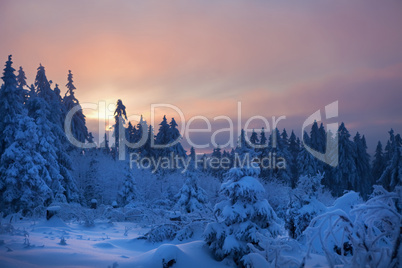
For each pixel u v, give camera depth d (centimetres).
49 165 2709
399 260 439
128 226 1719
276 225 963
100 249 991
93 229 1562
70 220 1873
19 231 1107
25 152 2331
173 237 1227
